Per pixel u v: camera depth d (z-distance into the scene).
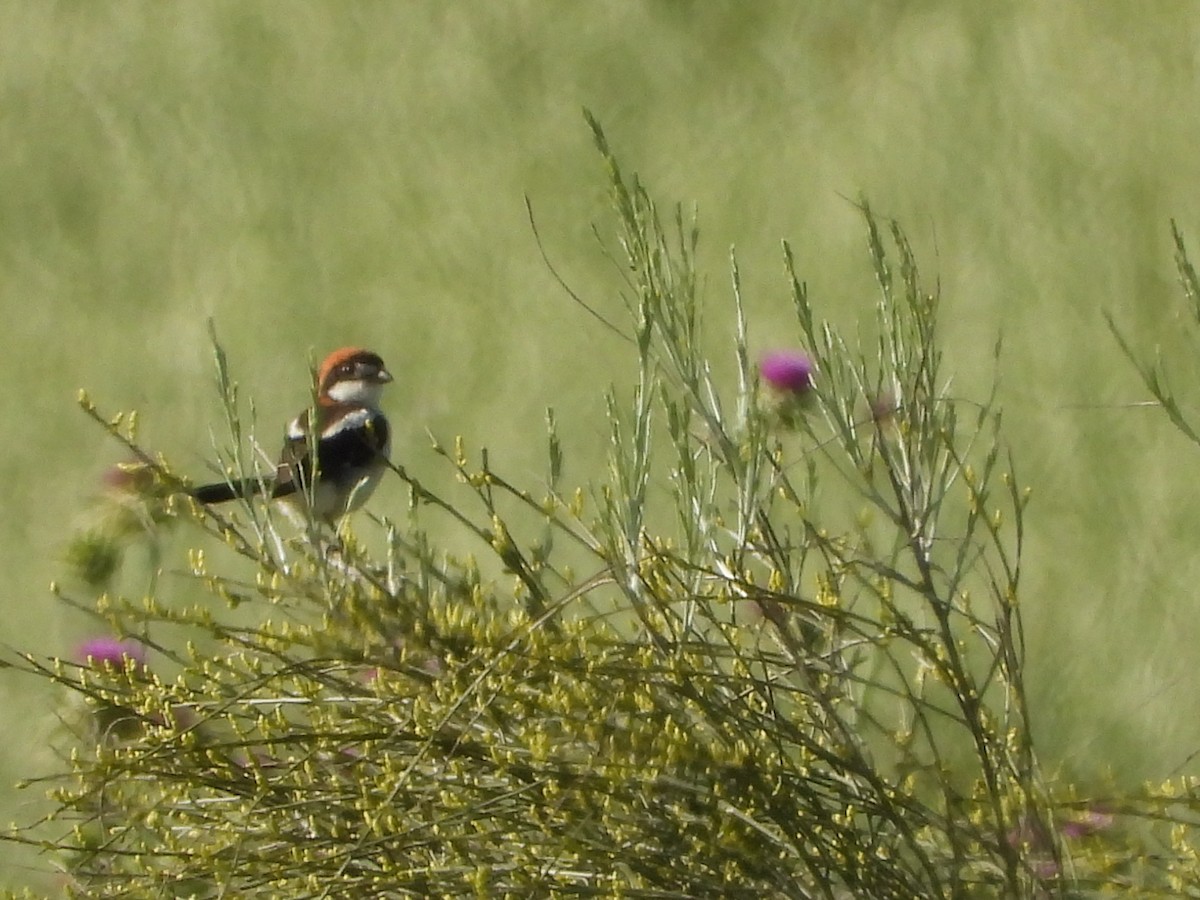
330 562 6.63
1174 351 14.30
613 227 17.89
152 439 15.34
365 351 11.09
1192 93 18.06
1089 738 9.13
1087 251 15.86
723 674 6.14
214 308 17.62
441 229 18.39
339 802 6.29
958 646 6.77
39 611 12.66
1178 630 10.48
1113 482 12.52
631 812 6.09
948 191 17.28
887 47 20.06
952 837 6.09
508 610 6.84
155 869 6.43
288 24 22.59
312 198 19.44
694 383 6.26
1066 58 19.03
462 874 6.12
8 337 17.61
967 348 14.80
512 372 15.66
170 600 11.83
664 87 20.19
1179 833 6.49
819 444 6.75
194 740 6.30
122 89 21.83
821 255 16.53
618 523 6.45
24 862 9.33
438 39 21.84
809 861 6.14
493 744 6.15
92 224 19.45
